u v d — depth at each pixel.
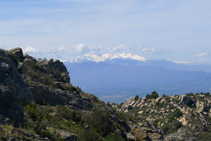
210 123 97.00
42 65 46.25
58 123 29.52
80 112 37.16
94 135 30.20
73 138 26.27
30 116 27.11
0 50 31.73
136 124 47.72
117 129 36.00
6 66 28.38
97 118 35.28
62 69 50.22
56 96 37.00
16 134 20.16
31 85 34.75
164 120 100.31
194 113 101.69
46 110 31.86
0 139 18.58
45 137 23.66
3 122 22.11
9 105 25.55
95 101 46.09
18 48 43.94
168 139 49.56
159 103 116.50
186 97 112.69
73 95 40.19
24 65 39.44
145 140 39.41
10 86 27.27
